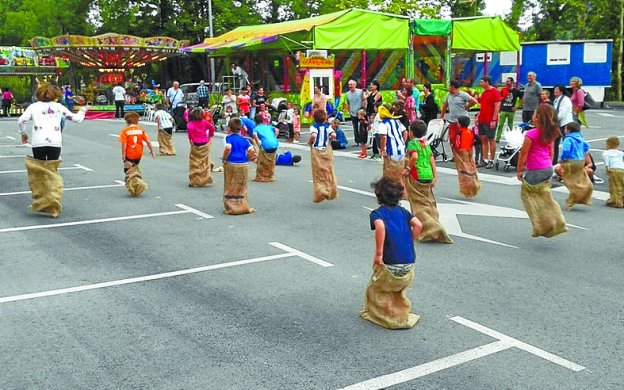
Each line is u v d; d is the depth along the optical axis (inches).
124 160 482.6
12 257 328.5
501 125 699.4
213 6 1774.1
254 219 411.2
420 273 299.4
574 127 432.5
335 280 290.2
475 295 269.6
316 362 207.8
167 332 233.3
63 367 206.2
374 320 238.7
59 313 252.7
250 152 426.3
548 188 337.1
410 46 1178.0
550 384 192.1
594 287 279.9
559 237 365.1
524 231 378.3
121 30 1823.3
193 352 216.4
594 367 203.2
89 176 581.9
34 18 2126.0
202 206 450.9
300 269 306.7
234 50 1309.1
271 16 1898.4
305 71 1008.2
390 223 228.8
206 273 301.4
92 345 222.8
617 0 1659.7
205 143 522.6
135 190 482.9
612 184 445.1
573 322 240.2
